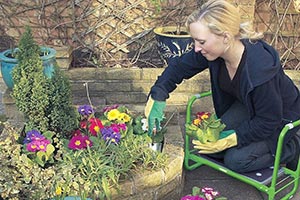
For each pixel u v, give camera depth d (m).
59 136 2.38
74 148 2.28
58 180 2.01
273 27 3.89
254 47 2.16
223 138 2.32
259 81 2.10
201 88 3.48
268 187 2.36
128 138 2.38
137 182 2.20
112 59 3.93
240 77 2.19
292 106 2.37
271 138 2.36
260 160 2.39
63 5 3.76
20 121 2.64
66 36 3.86
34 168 2.01
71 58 3.75
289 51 3.91
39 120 2.37
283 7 3.82
